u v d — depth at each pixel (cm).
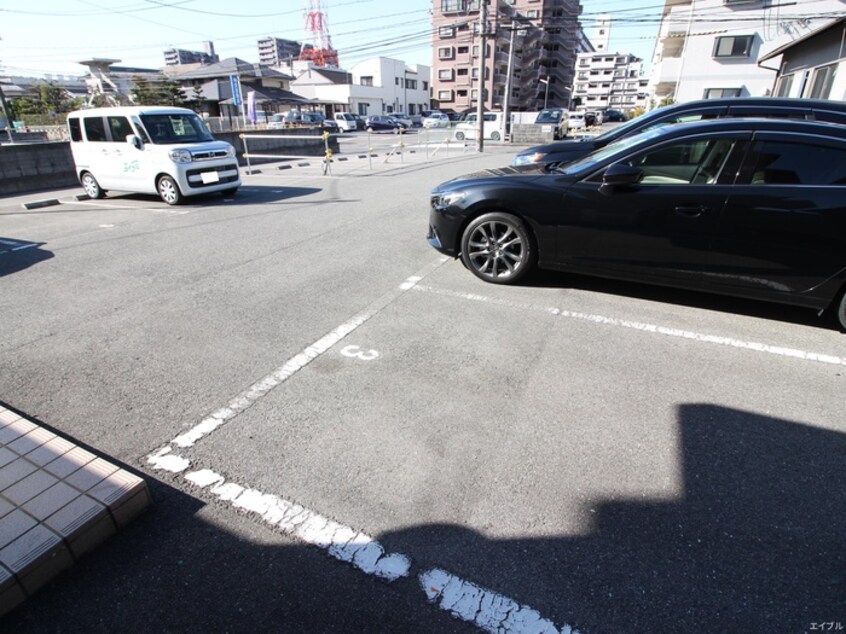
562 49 6619
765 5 2244
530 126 2659
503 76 5828
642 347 325
